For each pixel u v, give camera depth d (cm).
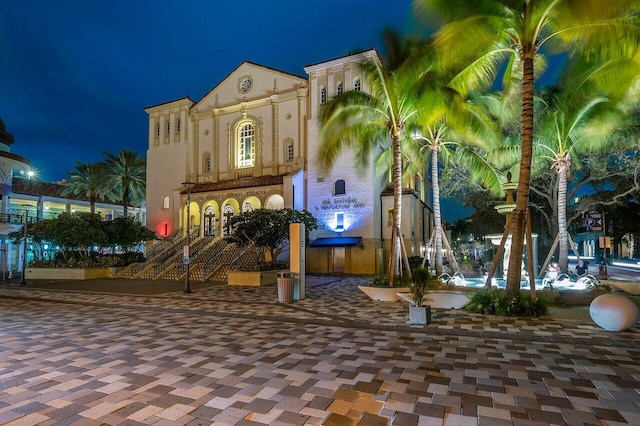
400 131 1595
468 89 1424
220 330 1029
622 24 1042
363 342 880
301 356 771
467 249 5062
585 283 1543
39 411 524
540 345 834
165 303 1566
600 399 547
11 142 3319
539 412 508
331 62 3209
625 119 1614
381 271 3044
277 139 3478
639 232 3462
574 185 2681
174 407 533
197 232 3506
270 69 3562
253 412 515
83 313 1338
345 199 3080
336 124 1661
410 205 3102
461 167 2719
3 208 3300
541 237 3594
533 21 1148
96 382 634
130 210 5628
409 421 486
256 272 2247
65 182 4331
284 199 3144
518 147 1897
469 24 1065
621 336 902
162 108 4056
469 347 824
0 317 1270
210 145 3809
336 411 516
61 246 2917
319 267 3153
